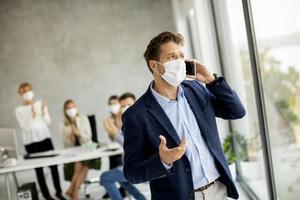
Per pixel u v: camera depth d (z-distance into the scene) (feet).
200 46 14.38
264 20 8.82
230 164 12.69
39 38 21.29
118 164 13.32
